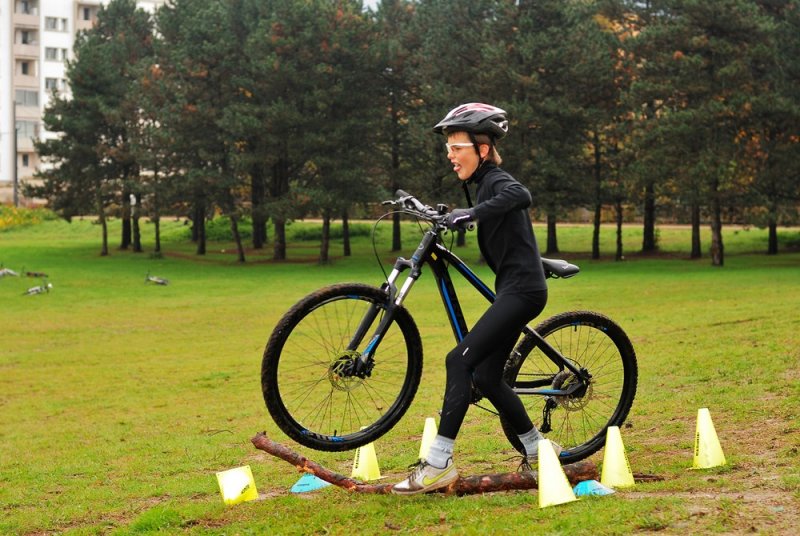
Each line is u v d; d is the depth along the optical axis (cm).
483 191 491
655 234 5872
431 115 4775
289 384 1283
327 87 4928
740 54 4144
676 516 407
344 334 547
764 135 4378
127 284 4069
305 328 1947
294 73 4781
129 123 5953
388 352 1050
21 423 1302
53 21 10544
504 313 484
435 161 4803
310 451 860
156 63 5881
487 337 485
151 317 2848
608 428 537
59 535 574
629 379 588
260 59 4928
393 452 784
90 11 10700
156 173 5906
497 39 4694
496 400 520
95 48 6128
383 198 5153
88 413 1352
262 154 4988
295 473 747
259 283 4088
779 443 614
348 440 504
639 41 4306
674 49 4253
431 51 4912
